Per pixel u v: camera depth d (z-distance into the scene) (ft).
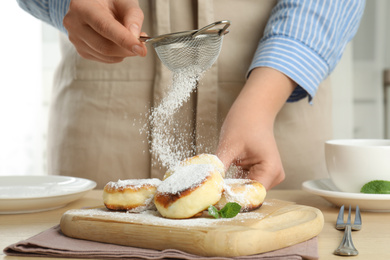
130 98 4.02
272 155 3.04
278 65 3.30
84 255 1.92
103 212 2.29
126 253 1.90
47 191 3.11
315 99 4.24
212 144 3.93
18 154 7.34
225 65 3.98
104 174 4.13
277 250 1.94
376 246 2.05
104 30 2.70
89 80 4.09
